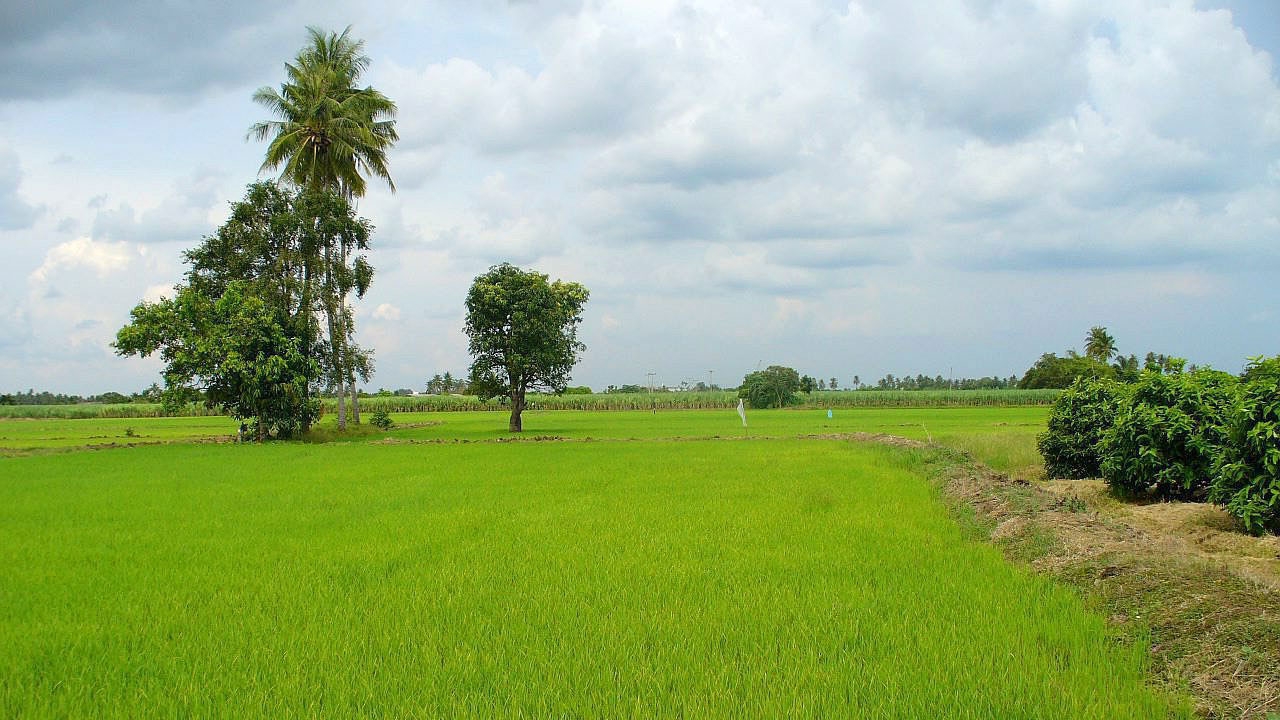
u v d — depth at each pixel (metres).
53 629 7.36
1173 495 14.42
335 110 42.34
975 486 14.65
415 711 5.36
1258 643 5.73
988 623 7.11
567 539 11.34
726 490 16.70
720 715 5.22
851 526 12.10
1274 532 10.90
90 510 14.60
